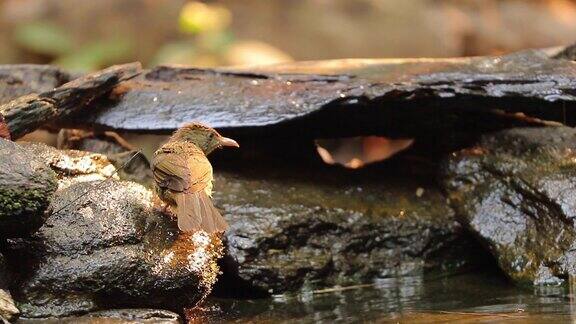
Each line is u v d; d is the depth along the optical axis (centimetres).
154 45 2469
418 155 1220
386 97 1073
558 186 1041
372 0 2378
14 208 760
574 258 987
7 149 780
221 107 1102
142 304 834
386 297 998
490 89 1073
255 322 891
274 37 2427
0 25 2470
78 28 2473
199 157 868
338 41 2391
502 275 1078
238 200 1082
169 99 1124
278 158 1191
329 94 1088
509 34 2366
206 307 962
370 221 1102
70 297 810
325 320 891
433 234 1112
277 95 1108
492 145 1132
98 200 853
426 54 2362
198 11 2311
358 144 1423
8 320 773
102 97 1134
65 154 949
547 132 1121
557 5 2489
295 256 1052
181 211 817
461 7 2383
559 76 1076
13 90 1149
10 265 813
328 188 1141
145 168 1129
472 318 850
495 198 1085
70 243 820
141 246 837
